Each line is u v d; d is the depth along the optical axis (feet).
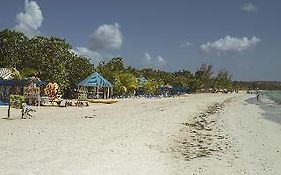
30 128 82.79
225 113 181.78
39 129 82.02
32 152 58.75
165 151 70.13
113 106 173.99
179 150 73.10
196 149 76.23
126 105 186.29
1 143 64.18
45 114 118.21
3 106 138.62
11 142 65.46
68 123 95.71
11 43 224.12
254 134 106.63
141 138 80.69
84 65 238.89
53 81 209.67
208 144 83.92
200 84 534.78
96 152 62.08
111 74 263.90
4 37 225.35
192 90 492.95
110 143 71.15
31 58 215.92
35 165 51.11
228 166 62.18
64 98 219.61
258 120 151.33
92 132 82.53
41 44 220.43
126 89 272.31
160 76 431.43
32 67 215.10
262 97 422.00
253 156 72.49
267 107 242.58
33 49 219.00
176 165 59.52
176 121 124.67
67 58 225.15
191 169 57.82
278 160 69.51
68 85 222.48
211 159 67.05
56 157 56.44
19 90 160.35
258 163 66.03
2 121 93.86
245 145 85.66
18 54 222.07
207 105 238.07
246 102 306.76
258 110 212.23
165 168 56.70
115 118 115.96
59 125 90.53
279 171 60.59
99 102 195.21
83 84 217.77
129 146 70.13
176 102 244.63
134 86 277.64
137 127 97.66
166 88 359.05
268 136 103.55
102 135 79.46
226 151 76.48
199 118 146.10
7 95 152.97
